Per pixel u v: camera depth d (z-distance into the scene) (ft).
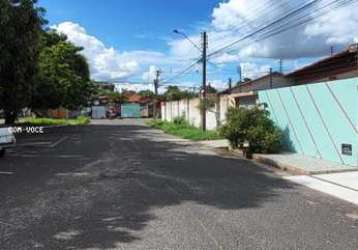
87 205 34.68
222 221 29.96
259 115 74.02
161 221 29.94
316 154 63.82
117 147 87.92
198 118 154.71
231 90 182.39
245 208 33.88
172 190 41.01
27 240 25.82
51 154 74.18
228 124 75.36
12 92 102.94
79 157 69.31
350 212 32.83
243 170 55.16
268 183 45.60
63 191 40.50
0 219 30.58
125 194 39.04
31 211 32.83
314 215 31.78
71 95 210.18
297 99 68.49
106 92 445.78
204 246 24.66
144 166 57.98
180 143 98.84
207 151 79.92
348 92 55.98
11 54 94.17
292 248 24.39
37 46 104.83
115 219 30.48
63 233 27.20
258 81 176.04
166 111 239.09
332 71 113.80
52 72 192.54
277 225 28.99
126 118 384.47
